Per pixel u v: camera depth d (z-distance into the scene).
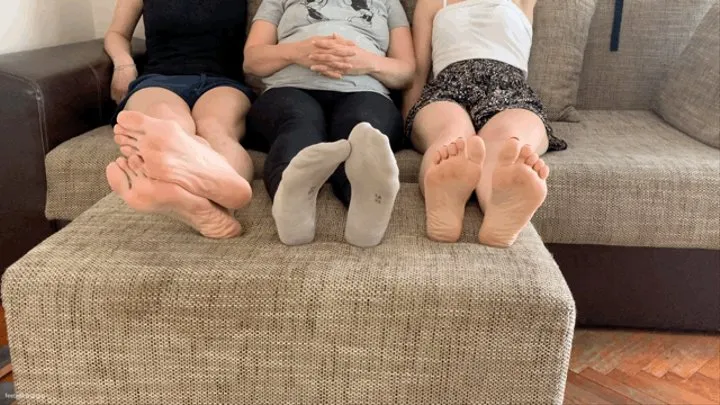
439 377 0.97
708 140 1.56
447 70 1.64
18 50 1.83
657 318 1.49
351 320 0.95
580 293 1.47
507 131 1.33
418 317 0.94
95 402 1.00
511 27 1.69
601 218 1.37
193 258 1.00
